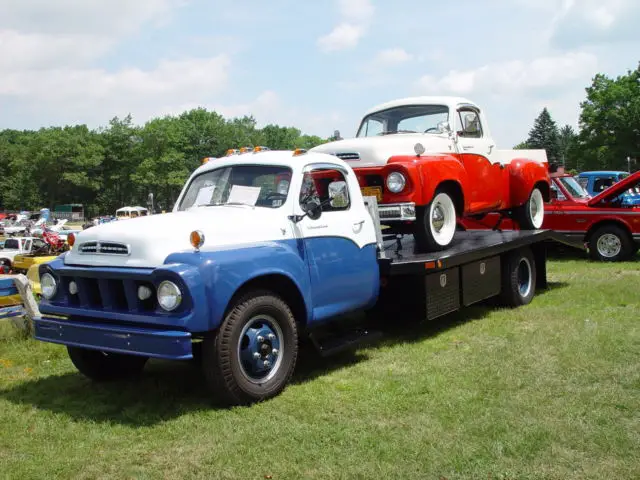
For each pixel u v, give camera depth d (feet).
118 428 14.83
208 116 369.91
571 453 12.57
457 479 11.64
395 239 27.22
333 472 12.05
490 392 16.40
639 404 15.19
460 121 28.89
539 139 341.62
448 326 24.71
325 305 18.70
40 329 17.04
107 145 343.05
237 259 15.64
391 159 23.99
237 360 15.60
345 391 16.93
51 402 17.10
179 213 18.33
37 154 336.29
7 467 12.70
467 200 27.40
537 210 33.76
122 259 15.85
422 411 15.20
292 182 18.48
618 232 45.03
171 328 14.85
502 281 27.76
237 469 12.37
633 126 202.59
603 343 20.63
